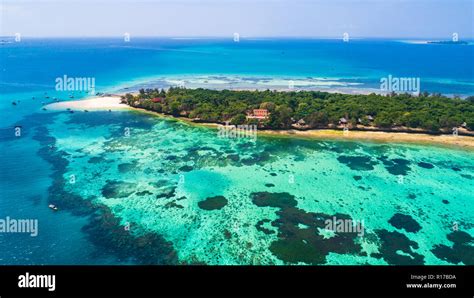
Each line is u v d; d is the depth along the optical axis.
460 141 65.31
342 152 61.84
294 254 35.41
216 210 43.66
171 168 55.59
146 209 43.59
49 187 48.94
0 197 46.06
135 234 38.59
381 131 70.75
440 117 70.25
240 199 46.41
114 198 46.12
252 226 40.34
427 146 63.62
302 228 40.03
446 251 36.25
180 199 46.12
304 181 51.50
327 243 37.31
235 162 58.03
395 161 57.97
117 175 52.91
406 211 43.75
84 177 52.12
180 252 35.66
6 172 53.44
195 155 60.78
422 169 55.00
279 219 41.84
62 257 34.69
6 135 70.31
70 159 58.72
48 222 40.62
